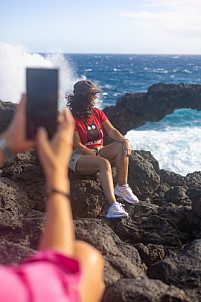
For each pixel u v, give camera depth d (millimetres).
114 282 2348
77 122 3975
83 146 3986
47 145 1040
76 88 3994
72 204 4082
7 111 7578
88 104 3951
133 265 2662
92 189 4145
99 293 1285
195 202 4012
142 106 19344
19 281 840
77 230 2959
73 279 935
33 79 1126
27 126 1110
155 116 19859
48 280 872
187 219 4078
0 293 790
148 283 2229
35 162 5047
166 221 3945
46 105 1125
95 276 1267
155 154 14164
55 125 1135
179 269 2664
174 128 20922
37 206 4031
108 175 3777
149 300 2070
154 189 4863
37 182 4324
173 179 5242
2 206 3570
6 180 4047
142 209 4133
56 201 1013
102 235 2947
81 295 978
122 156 4016
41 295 835
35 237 2809
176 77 71500
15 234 2881
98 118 4215
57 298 854
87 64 137625
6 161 4895
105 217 3930
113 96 40000
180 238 3965
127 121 19234
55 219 1004
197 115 24641
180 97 19688
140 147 15430
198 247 2912
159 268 2729
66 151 1065
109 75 76188
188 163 13008
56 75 1134
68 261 957
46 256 943
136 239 3750
